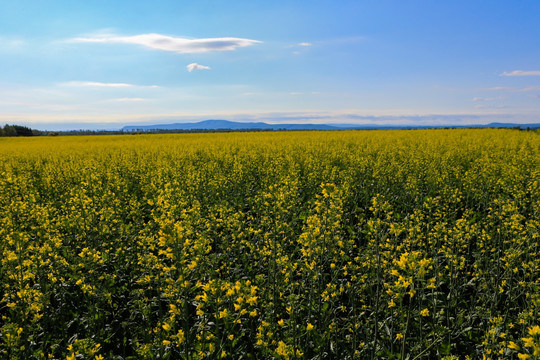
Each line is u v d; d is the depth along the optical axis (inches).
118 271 302.5
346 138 1441.9
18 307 211.9
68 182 659.4
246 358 207.9
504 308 250.4
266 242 301.6
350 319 225.3
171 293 190.7
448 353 195.2
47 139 2250.2
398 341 214.2
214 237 335.6
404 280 175.6
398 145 1072.2
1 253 264.2
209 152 1053.2
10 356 190.2
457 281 271.6
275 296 234.7
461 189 545.3
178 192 364.2
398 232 231.9
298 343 203.3
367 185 556.7
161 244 176.9
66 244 344.2
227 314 181.0
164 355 198.8
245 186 598.2
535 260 260.2
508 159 749.9
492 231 333.7
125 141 1724.9
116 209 420.5
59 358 211.3
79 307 254.2
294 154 890.7
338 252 265.3
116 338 238.7
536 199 442.3
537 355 123.3
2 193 452.1
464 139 1258.6
